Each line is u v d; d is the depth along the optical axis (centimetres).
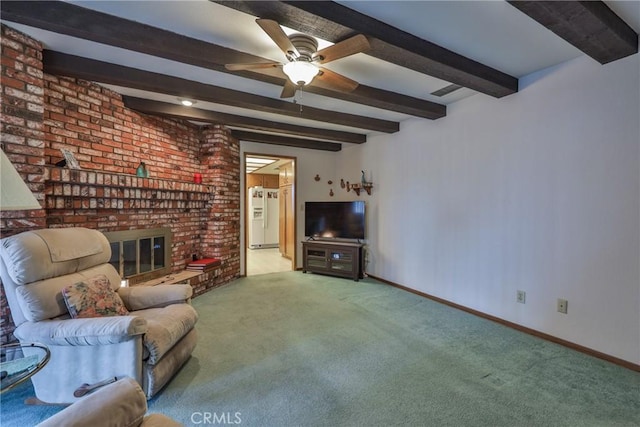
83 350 183
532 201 291
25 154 213
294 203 586
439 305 379
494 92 298
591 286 250
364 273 529
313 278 519
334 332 295
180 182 393
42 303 186
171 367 207
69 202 269
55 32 194
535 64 267
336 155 620
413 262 438
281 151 570
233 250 503
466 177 358
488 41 227
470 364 235
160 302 249
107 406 96
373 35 198
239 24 205
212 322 320
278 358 244
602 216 243
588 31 192
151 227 373
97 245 240
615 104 233
